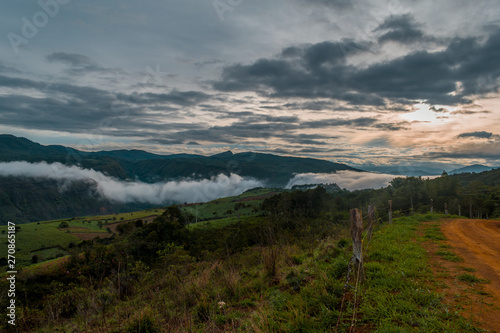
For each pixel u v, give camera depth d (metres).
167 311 5.84
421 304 3.98
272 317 4.02
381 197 66.56
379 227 13.98
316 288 4.78
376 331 3.23
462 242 8.95
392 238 9.59
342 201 52.00
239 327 4.14
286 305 4.39
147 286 8.91
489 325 3.29
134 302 7.37
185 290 6.84
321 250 8.19
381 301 4.00
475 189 77.44
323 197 44.56
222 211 99.88
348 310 3.85
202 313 5.16
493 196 60.59
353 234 4.89
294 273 6.17
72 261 15.72
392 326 3.30
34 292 11.04
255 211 65.44
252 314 4.44
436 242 8.87
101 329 5.65
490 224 14.85
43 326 7.11
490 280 5.01
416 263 6.02
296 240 9.02
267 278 6.62
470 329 3.21
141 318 5.18
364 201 62.72
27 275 14.95
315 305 4.26
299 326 3.64
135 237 32.12
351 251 7.44
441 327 3.24
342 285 4.70
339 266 5.73
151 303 6.69
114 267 9.38
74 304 7.70
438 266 5.96
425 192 65.19
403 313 3.63
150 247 26.27
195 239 34.09
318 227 10.38
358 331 3.40
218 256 10.85
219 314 5.01
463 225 14.29
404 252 7.13
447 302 4.01
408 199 64.12
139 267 10.23
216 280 7.23
